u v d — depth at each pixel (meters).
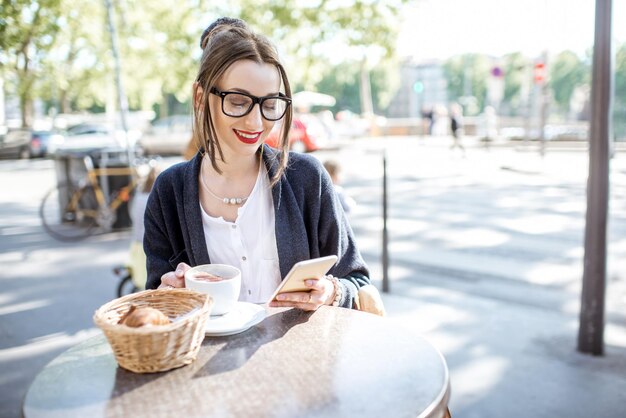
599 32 3.35
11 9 7.42
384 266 5.12
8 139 21.84
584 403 3.12
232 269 1.49
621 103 27.56
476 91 66.50
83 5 10.65
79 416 1.02
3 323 4.45
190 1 15.85
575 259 6.05
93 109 41.03
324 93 65.44
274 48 1.56
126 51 15.77
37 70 10.52
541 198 9.87
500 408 3.08
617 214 8.54
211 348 1.29
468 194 10.53
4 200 11.61
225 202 1.66
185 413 1.02
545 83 17.17
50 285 5.47
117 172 8.02
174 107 42.78
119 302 1.29
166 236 1.74
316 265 1.38
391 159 18.05
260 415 1.01
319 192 1.70
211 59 1.51
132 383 1.13
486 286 5.20
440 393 1.08
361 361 1.21
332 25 17.25
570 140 23.08
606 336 3.99
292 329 1.39
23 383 3.44
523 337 4.01
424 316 4.46
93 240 7.48
